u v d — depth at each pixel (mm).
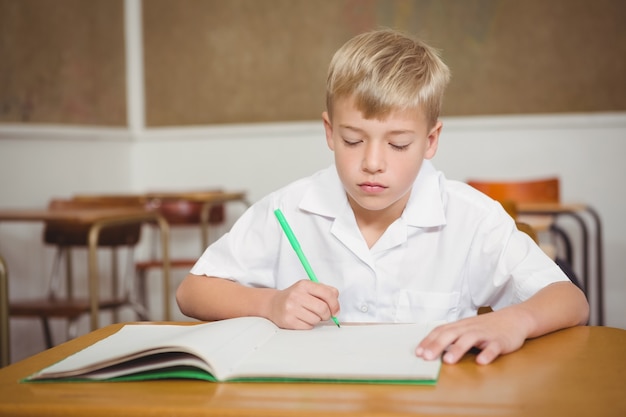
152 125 4551
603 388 626
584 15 3891
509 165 4020
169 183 4520
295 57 4305
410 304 1147
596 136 3916
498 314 815
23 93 3471
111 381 673
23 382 678
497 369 695
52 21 3705
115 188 4328
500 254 1086
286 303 883
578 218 3541
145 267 3623
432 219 1130
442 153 4094
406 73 917
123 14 4430
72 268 3775
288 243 1195
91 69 4066
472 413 556
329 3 4230
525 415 551
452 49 4047
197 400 603
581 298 928
